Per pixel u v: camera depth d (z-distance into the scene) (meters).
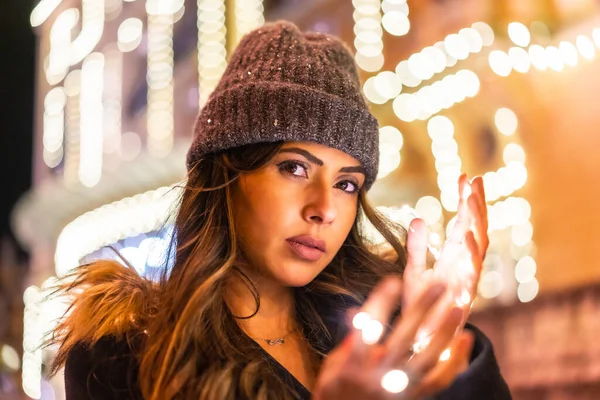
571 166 4.49
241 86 1.28
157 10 5.84
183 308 1.18
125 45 6.34
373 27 4.64
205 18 5.04
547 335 3.38
